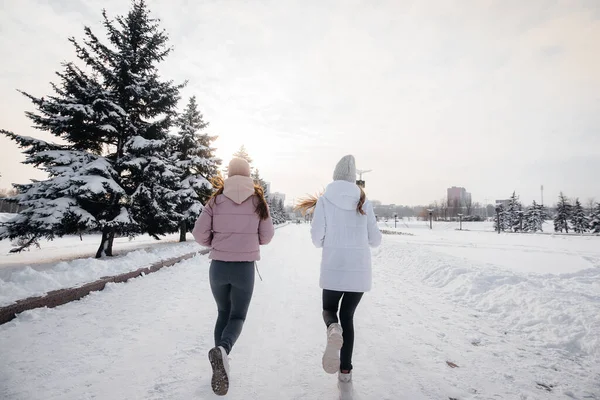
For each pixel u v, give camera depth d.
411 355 3.03
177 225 12.73
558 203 62.88
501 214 68.06
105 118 9.27
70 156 8.73
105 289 4.97
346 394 2.17
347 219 2.47
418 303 5.05
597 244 20.34
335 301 2.46
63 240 21.86
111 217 9.64
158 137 11.03
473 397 2.29
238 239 2.41
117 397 2.15
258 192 2.59
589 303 4.28
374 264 9.65
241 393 2.26
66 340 3.06
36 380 2.32
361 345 3.28
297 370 2.67
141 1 10.70
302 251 13.42
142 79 10.26
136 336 3.27
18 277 4.18
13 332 3.12
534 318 4.00
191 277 6.54
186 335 3.36
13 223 7.85
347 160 2.69
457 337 3.54
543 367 2.81
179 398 2.16
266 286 6.13
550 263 10.16
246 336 3.46
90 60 9.62
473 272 6.36
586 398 2.30
